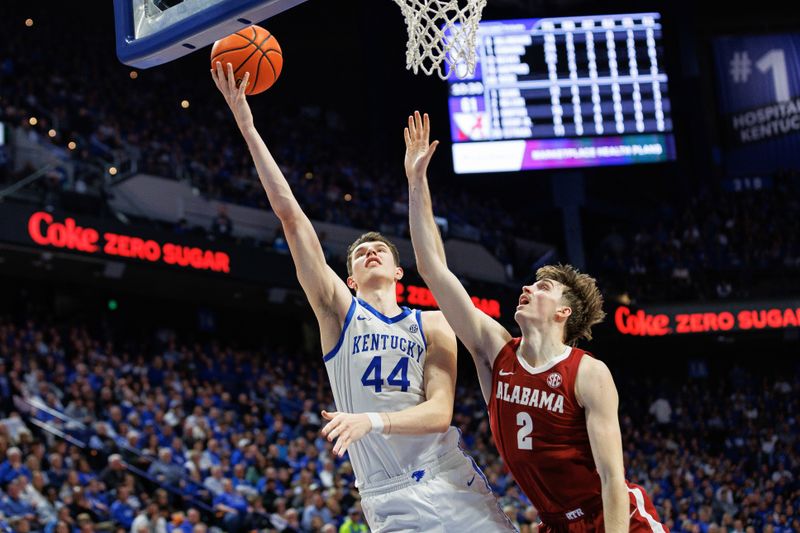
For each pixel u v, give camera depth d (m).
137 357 17.78
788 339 23.27
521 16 22.91
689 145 26.22
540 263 23.52
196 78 24.66
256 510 11.75
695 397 22.67
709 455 20.92
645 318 21.61
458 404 19.92
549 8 22.97
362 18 26.86
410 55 4.18
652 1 23.45
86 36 23.88
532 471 3.45
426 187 3.78
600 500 3.39
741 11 26.78
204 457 12.70
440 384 3.65
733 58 26.62
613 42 23.05
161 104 22.44
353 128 26.75
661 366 24.03
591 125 22.72
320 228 20.25
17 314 18.36
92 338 18.17
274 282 18.88
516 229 24.39
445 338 3.77
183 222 18.19
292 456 13.77
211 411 14.55
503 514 3.76
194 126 22.23
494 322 3.71
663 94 23.05
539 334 3.50
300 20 26.95
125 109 21.22
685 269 22.64
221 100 24.00
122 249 16.73
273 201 3.77
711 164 25.95
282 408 16.78
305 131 24.83
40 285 18.78
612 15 23.09
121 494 10.91
